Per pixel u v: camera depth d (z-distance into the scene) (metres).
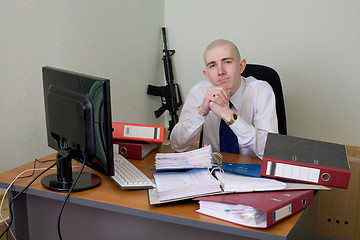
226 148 2.01
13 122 1.93
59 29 2.17
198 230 1.31
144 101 3.20
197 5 3.22
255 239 1.22
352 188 2.54
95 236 1.50
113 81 2.73
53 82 1.49
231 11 3.12
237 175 1.44
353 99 2.88
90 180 1.47
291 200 1.20
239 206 1.16
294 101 3.04
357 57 2.83
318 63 2.94
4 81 1.86
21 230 1.57
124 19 2.78
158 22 3.27
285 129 2.18
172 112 3.24
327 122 2.97
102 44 2.56
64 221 1.54
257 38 3.08
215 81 1.85
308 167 1.38
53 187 1.39
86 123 1.31
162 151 1.94
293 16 2.95
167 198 1.26
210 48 1.83
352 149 2.82
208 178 1.36
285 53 3.02
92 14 2.43
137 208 1.25
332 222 2.62
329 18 2.86
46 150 2.17
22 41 1.93
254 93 1.99
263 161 1.41
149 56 3.20
